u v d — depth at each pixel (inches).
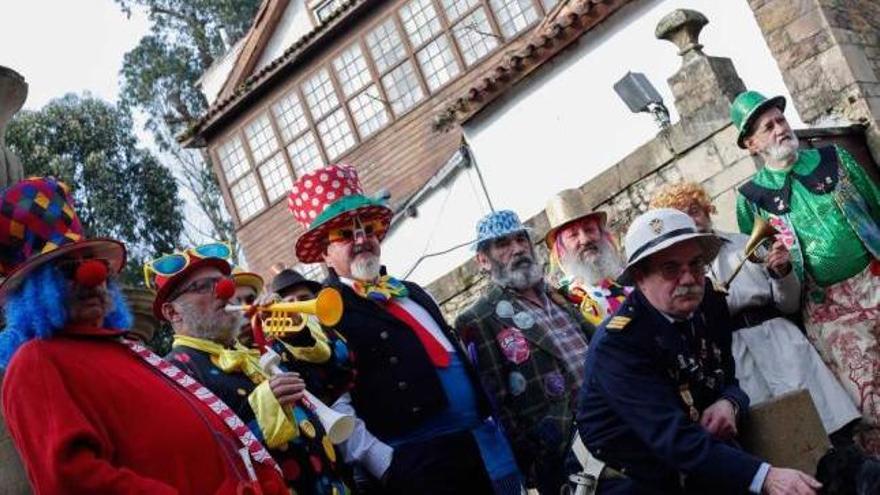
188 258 159.8
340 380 179.9
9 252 134.4
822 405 211.8
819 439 157.1
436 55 769.6
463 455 189.9
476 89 585.9
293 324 173.3
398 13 784.3
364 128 803.4
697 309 165.0
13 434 124.4
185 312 158.4
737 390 163.0
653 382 155.3
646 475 157.0
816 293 220.7
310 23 915.4
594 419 160.6
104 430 124.3
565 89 562.9
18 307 131.6
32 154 1239.5
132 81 1476.4
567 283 233.1
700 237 159.3
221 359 155.5
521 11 733.3
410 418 187.3
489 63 744.3
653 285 159.5
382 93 792.3
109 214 1261.1
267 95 855.1
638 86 484.4
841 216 218.8
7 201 134.2
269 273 864.3
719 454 146.9
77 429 120.0
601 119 548.1
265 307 164.2
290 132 847.7
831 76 439.8
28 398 123.1
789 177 226.1
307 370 176.1
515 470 196.4
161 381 134.1
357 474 182.7
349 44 810.2
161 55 1486.2
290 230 847.7
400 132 789.9
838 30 442.6
